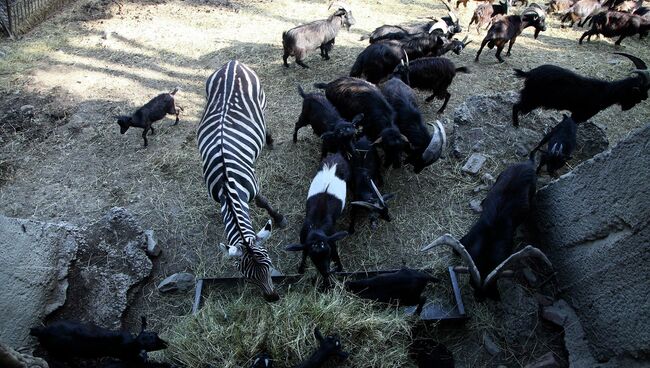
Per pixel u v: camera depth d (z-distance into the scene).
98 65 10.35
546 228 6.58
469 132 8.13
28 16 11.60
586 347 5.58
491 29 10.22
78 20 11.94
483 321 5.86
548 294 6.12
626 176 5.38
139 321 6.04
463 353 5.70
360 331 5.51
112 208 6.99
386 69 9.31
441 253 6.64
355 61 10.01
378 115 7.69
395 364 5.39
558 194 6.41
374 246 6.79
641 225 5.12
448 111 9.21
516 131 8.16
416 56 9.91
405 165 7.93
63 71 10.12
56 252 6.13
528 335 5.78
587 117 8.13
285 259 6.64
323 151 7.68
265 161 8.00
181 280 6.30
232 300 5.93
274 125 8.79
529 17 11.00
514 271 6.27
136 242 6.54
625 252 5.30
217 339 5.40
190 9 12.50
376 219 6.98
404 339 5.65
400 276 5.74
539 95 7.98
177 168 7.92
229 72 6.98
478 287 5.76
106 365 5.17
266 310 5.64
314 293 5.81
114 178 7.79
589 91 7.77
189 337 5.48
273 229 6.98
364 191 6.85
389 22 12.19
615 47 11.42
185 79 10.01
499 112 8.41
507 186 6.39
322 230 6.17
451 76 8.78
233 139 6.25
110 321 5.87
